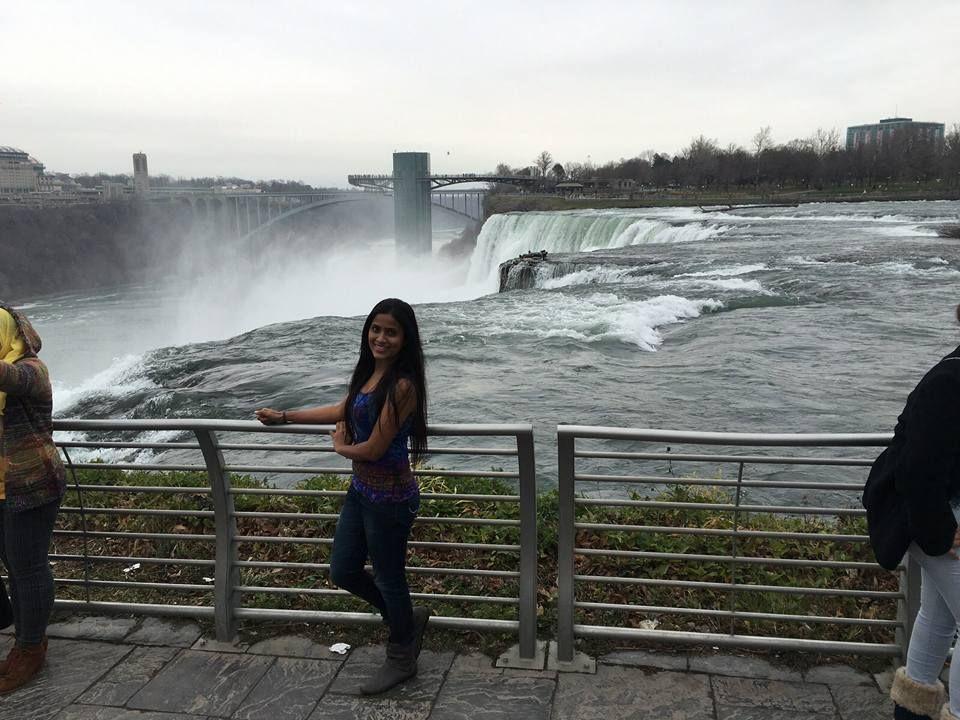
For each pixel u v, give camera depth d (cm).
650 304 2128
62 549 488
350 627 366
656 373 1462
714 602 390
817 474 900
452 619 352
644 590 402
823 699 306
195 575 445
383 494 298
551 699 309
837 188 9800
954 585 241
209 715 303
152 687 322
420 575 421
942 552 231
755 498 810
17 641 328
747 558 331
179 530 505
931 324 1797
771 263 2744
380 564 306
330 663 337
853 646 325
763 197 8425
